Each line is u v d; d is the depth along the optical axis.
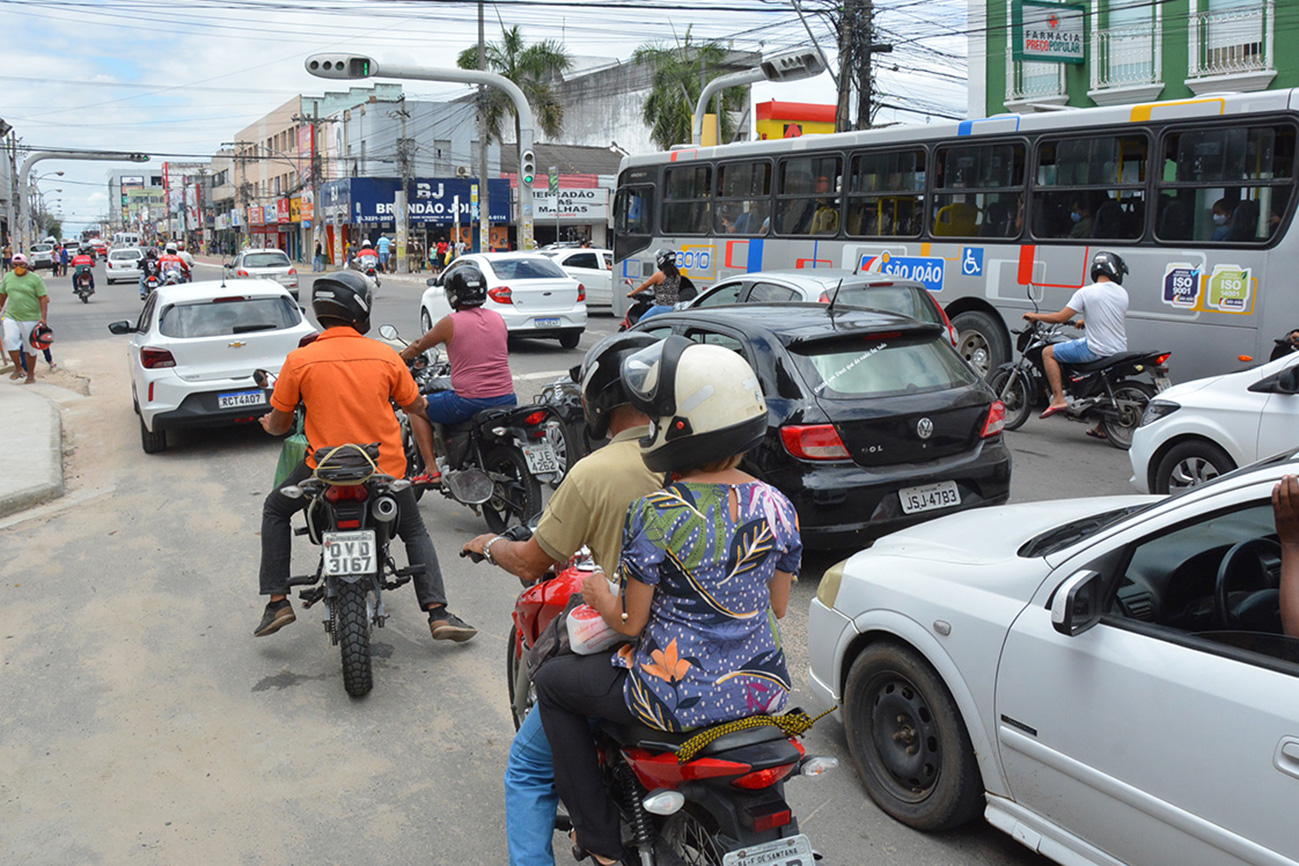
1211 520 2.94
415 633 5.64
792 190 14.38
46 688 4.97
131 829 3.79
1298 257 9.57
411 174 58.03
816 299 9.26
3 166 74.38
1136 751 2.86
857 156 13.42
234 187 98.62
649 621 2.55
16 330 15.16
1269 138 9.70
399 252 56.06
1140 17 22.09
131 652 5.39
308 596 5.18
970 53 25.05
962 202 12.31
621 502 2.89
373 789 4.05
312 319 22.38
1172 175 10.44
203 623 5.80
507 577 6.54
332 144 65.94
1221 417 6.86
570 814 2.83
